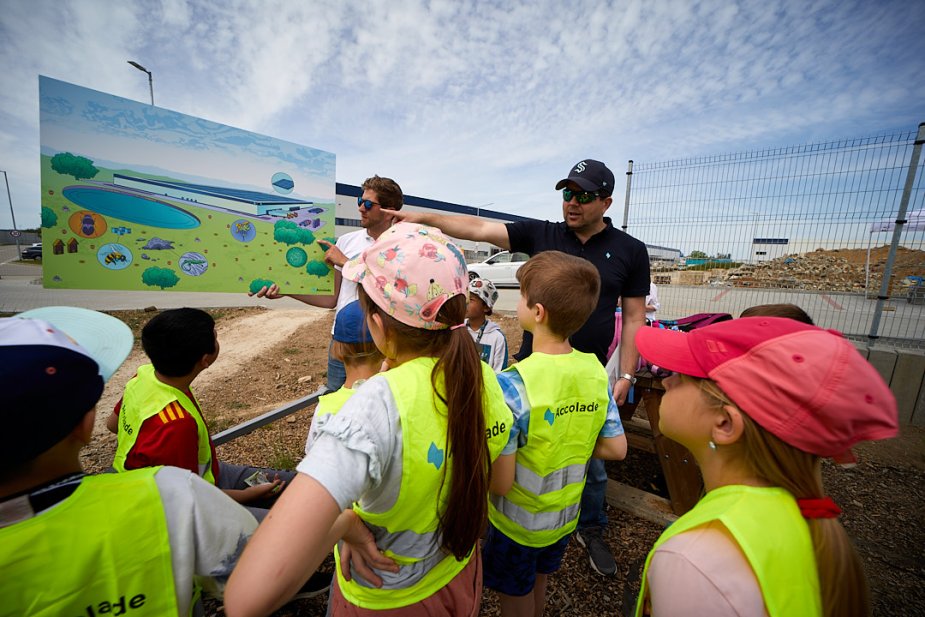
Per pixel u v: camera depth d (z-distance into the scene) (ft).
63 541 2.22
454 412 2.92
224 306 34.12
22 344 2.13
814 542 2.28
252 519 3.18
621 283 7.31
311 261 7.82
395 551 3.07
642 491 9.07
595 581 6.83
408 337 3.12
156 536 2.52
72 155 5.58
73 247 5.69
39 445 2.14
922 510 9.02
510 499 4.74
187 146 6.46
